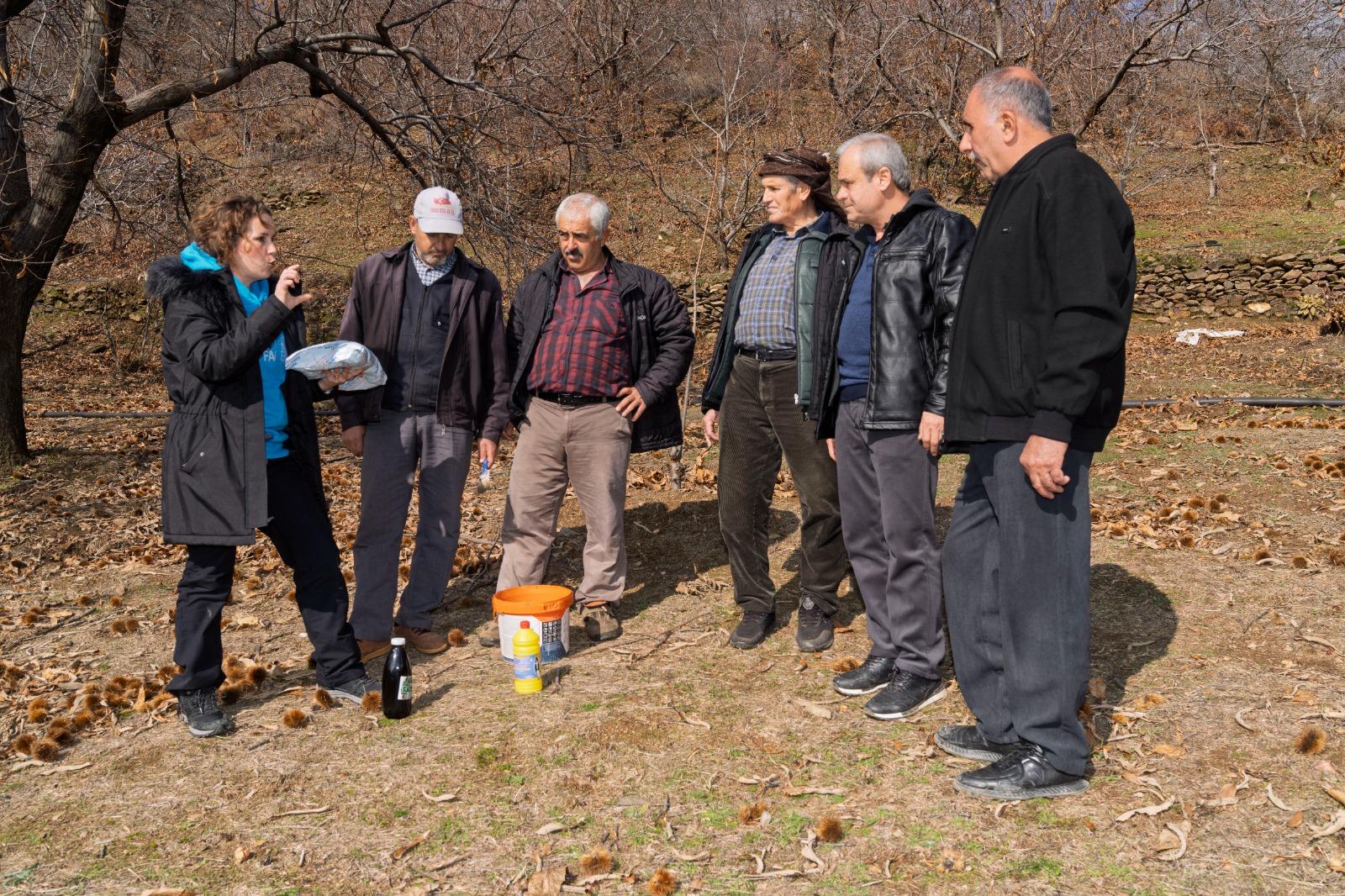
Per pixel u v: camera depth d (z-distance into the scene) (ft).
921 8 54.70
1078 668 9.29
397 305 13.44
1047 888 8.07
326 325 60.95
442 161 32.89
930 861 8.52
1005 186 9.06
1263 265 61.11
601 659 13.58
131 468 31.14
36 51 32.27
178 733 11.72
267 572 19.13
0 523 23.93
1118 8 41.73
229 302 11.15
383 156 35.50
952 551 10.29
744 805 9.55
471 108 34.01
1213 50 41.83
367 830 9.45
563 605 13.52
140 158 37.58
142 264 47.29
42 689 13.50
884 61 56.95
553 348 13.80
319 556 12.17
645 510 20.86
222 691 12.66
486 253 34.30
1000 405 8.97
